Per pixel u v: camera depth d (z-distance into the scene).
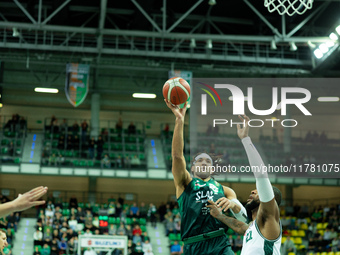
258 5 31.64
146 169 33.69
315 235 30.78
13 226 29.02
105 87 38.34
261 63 32.09
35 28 27.19
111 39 32.38
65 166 32.66
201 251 5.73
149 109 39.78
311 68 32.47
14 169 32.06
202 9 32.91
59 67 37.78
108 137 36.09
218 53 35.12
